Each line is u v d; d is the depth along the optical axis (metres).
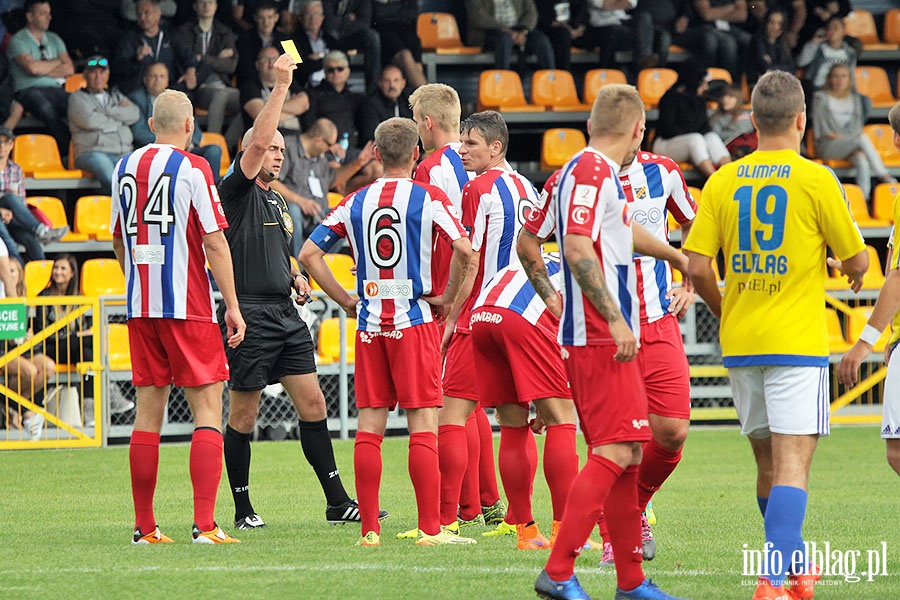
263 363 24.22
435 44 60.94
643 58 58.97
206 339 21.39
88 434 40.88
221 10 55.00
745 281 16.34
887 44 63.69
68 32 54.47
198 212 21.02
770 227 16.17
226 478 32.59
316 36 54.09
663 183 20.50
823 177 16.03
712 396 45.66
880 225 54.00
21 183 48.16
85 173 51.28
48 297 40.59
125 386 43.59
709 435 42.94
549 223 16.97
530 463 20.92
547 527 23.77
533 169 58.28
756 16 60.34
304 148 49.59
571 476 20.17
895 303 18.02
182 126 21.48
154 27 52.75
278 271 24.55
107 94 51.75
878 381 45.62
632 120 15.96
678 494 29.14
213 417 21.73
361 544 21.09
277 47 53.44
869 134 60.25
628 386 15.55
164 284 21.06
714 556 20.14
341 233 21.28
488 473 24.62
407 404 20.83
